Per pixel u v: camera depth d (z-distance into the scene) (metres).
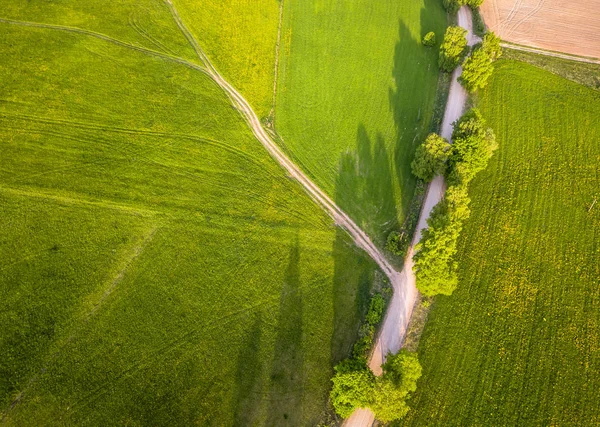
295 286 44.94
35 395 37.34
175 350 40.53
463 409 38.97
